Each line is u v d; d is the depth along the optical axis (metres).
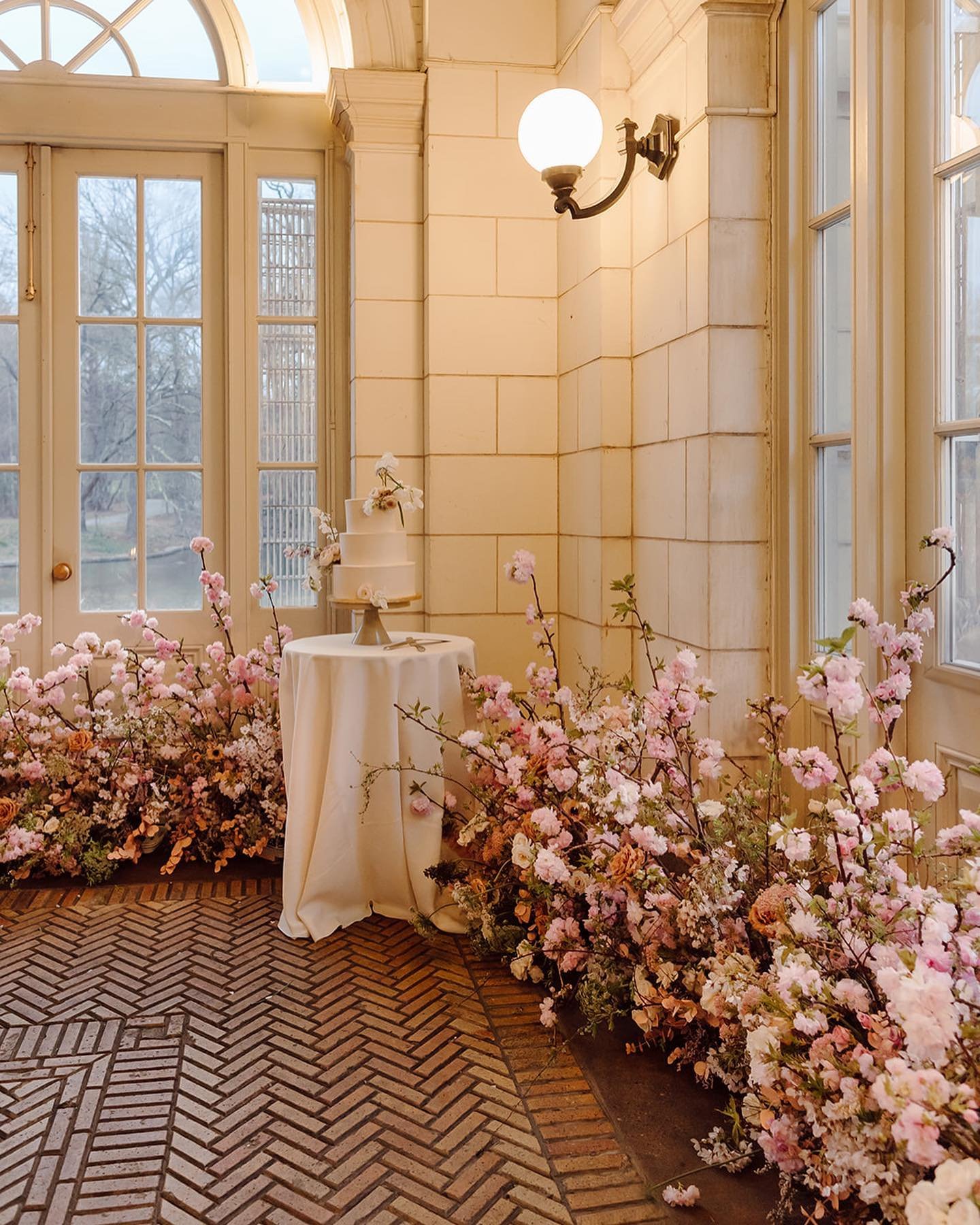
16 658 4.19
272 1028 2.47
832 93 2.76
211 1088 2.21
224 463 4.29
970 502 2.29
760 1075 1.76
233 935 3.00
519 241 4.07
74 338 4.19
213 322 4.28
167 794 3.70
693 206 3.06
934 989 1.44
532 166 4.06
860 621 2.26
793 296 2.90
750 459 3.00
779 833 1.96
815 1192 1.86
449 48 3.99
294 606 4.30
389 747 3.00
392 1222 1.82
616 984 2.41
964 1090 1.40
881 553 2.48
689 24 3.02
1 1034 2.43
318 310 4.29
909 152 2.40
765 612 3.02
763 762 3.02
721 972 2.05
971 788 2.29
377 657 2.99
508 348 4.08
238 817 3.60
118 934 3.01
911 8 2.38
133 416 4.25
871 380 2.48
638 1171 1.96
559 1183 1.92
